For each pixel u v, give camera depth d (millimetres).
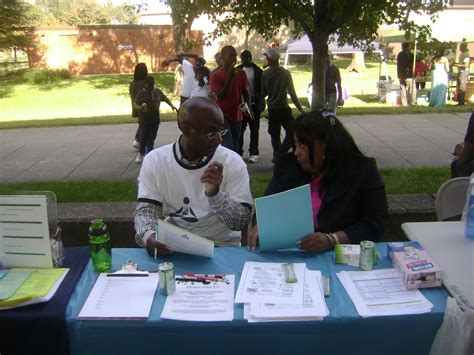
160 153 2504
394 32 13273
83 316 1730
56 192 5254
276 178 2713
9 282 1953
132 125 10359
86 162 7223
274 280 1959
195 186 2471
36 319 1740
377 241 2451
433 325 1729
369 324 1716
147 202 2490
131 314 1735
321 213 2502
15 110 13867
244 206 2457
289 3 4113
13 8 24250
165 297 1856
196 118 2281
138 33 26656
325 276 1980
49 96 17016
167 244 2227
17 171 6809
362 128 9320
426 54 4969
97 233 2088
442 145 7754
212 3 4094
